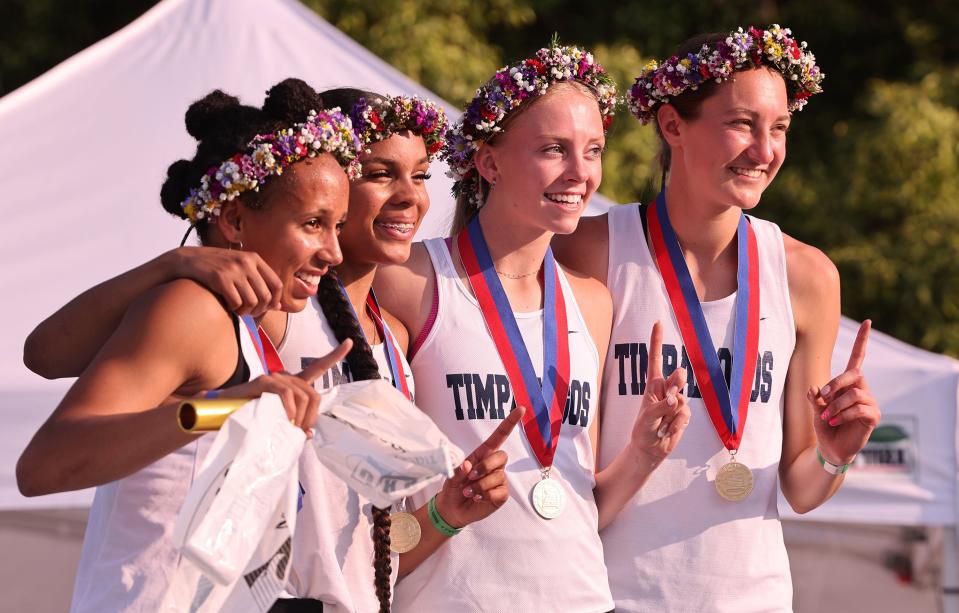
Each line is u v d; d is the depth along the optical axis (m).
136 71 13.14
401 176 6.62
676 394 6.91
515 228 7.23
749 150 7.40
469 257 7.26
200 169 5.61
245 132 5.55
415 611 6.75
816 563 20.48
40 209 11.64
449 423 6.92
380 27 24.75
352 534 6.05
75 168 12.06
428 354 7.01
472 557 6.71
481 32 27.22
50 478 4.67
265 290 5.18
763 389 7.68
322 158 5.59
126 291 5.27
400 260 6.66
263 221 5.52
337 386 5.41
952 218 25.38
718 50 7.34
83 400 4.78
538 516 6.82
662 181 8.05
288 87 5.66
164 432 4.57
